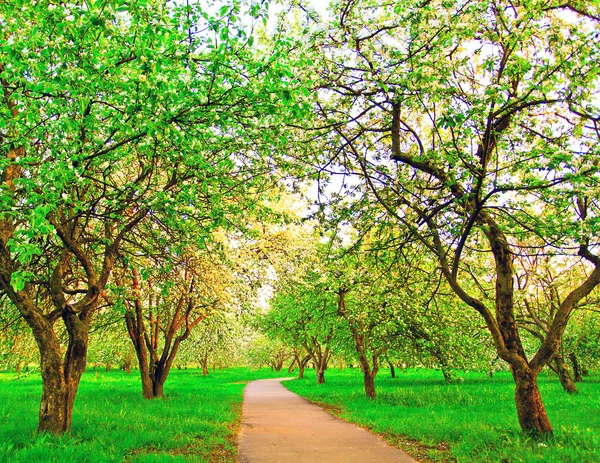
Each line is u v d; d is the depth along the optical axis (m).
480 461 7.14
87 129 7.15
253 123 8.05
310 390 26.53
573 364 27.28
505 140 9.09
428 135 11.21
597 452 7.12
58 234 8.02
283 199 16.55
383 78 7.90
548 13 7.72
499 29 7.74
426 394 19.30
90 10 5.77
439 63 7.38
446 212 9.15
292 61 6.94
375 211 10.45
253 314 18.28
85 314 9.20
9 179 8.07
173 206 7.83
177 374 51.19
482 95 7.30
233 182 9.88
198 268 13.79
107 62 6.27
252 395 23.86
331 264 12.91
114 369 56.72
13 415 10.70
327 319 20.69
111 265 9.55
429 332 16.34
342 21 8.56
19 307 8.34
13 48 5.49
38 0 5.75
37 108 6.61
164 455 7.07
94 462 6.62
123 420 10.52
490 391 19.94
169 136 6.85
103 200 9.05
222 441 9.06
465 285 15.10
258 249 16.39
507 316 8.98
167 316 20.31
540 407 8.43
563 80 7.55
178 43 6.52
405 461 7.55
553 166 6.86
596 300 17.27
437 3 7.55
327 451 8.42
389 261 11.48
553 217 7.68
